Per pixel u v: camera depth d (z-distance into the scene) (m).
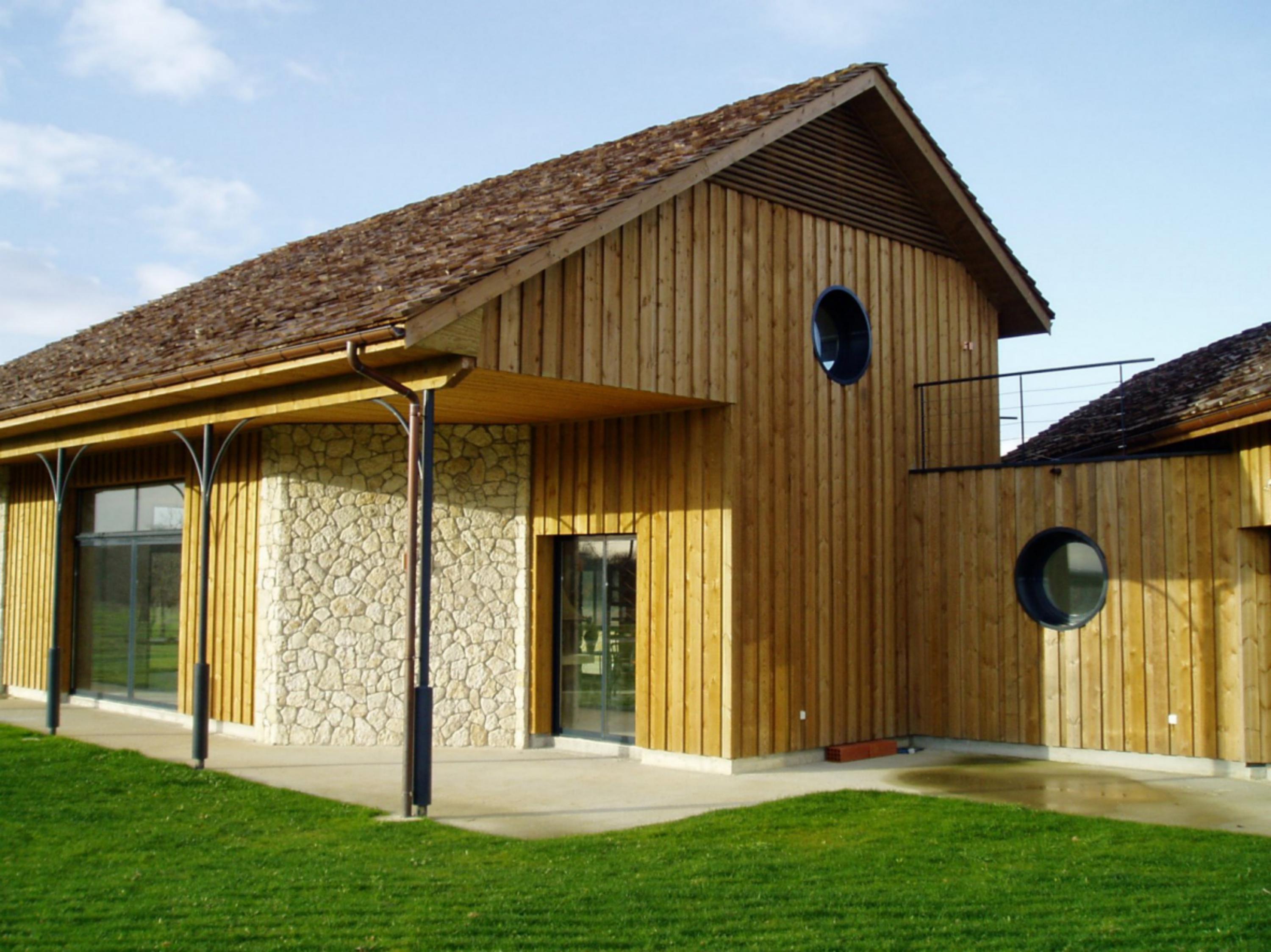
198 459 14.02
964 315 14.66
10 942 6.03
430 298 8.58
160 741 12.74
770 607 11.64
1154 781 11.01
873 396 13.16
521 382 9.86
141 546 15.23
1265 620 11.29
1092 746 12.07
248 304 12.72
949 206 13.96
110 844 8.10
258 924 6.32
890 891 6.99
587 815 9.20
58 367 14.97
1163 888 7.08
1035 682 12.48
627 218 10.18
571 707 12.64
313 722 12.52
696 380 11.03
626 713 12.12
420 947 5.97
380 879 7.19
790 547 11.94
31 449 13.98
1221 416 10.87
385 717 12.58
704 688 11.32
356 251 13.52
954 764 12.05
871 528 12.98
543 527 12.65
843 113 13.11
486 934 6.17
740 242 11.70
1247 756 11.14
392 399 9.73
